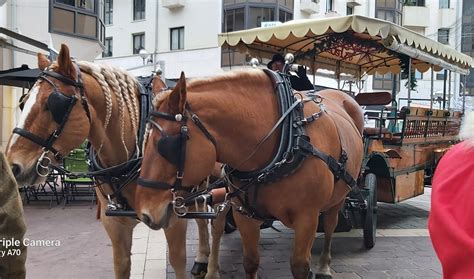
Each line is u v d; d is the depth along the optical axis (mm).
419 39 7062
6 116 13000
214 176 4051
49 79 3133
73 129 3129
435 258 6082
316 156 3529
